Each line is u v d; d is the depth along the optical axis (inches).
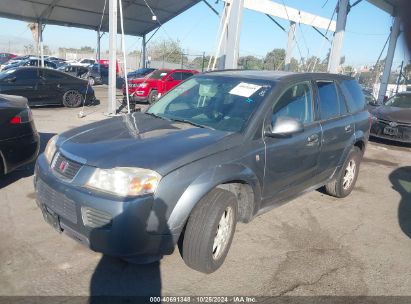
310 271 127.9
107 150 114.1
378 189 232.2
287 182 150.9
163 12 875.4
